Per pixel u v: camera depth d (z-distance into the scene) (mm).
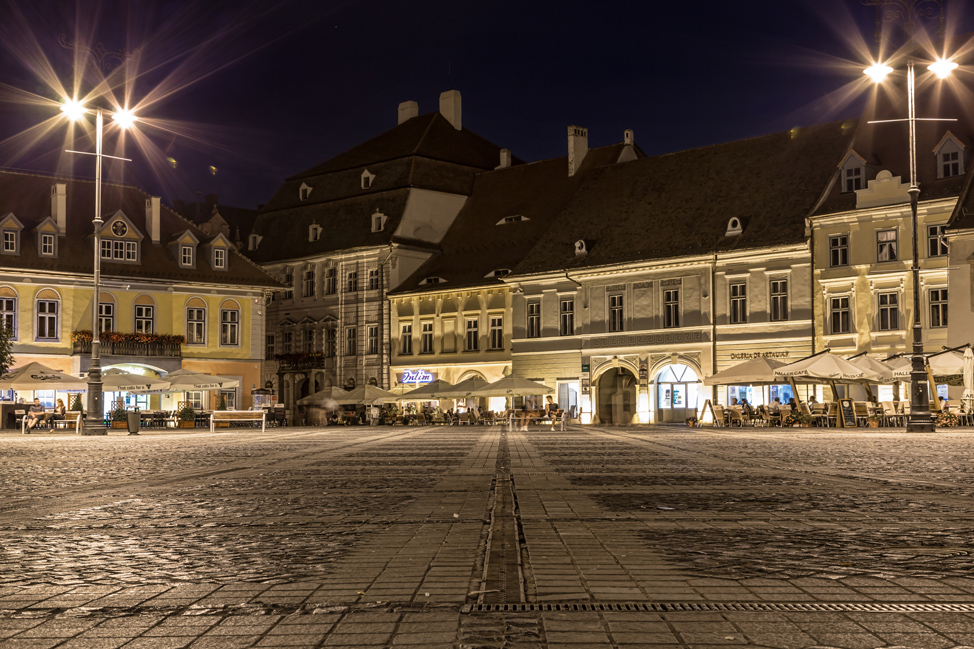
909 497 11938
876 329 49438
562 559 7586
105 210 65750
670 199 60250
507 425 57000
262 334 68812
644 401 58094
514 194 71438
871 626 5398
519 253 66688
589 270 60031
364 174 75250
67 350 61312
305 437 37875
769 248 52656
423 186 72375
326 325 75375
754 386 53156
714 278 55375
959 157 47969
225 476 16266
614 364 59500
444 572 7082
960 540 8445
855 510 10617
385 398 59438
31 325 60438
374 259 72188
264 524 9891
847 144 54250
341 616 5742
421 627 5445
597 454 22734
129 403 62812
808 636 5195
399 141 76250
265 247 79938
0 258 59812
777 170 56438
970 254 45938
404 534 9070
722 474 15883
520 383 55094
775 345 52844
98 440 34906
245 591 6484
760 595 6199
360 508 11258
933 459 19297
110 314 63438
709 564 7324
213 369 66688
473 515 10461
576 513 10570
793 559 7520
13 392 59406
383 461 20500
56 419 52031
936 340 47500
